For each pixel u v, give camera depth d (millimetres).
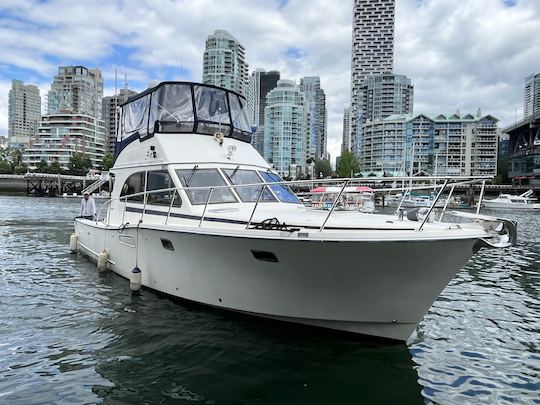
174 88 8812
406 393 5121
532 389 5367
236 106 9602
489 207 59750
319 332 6383
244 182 8312
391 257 5336
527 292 10320
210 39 87938
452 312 8570
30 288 9180
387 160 118312
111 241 9875
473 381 5531
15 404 4613
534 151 89938
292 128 108250
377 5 175125
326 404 4816
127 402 4746
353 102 178625
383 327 6023
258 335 6473
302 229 5805
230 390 5039
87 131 130500
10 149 154250
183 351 6000
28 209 38438
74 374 5332
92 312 7539
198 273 7086
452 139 116438
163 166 8219
